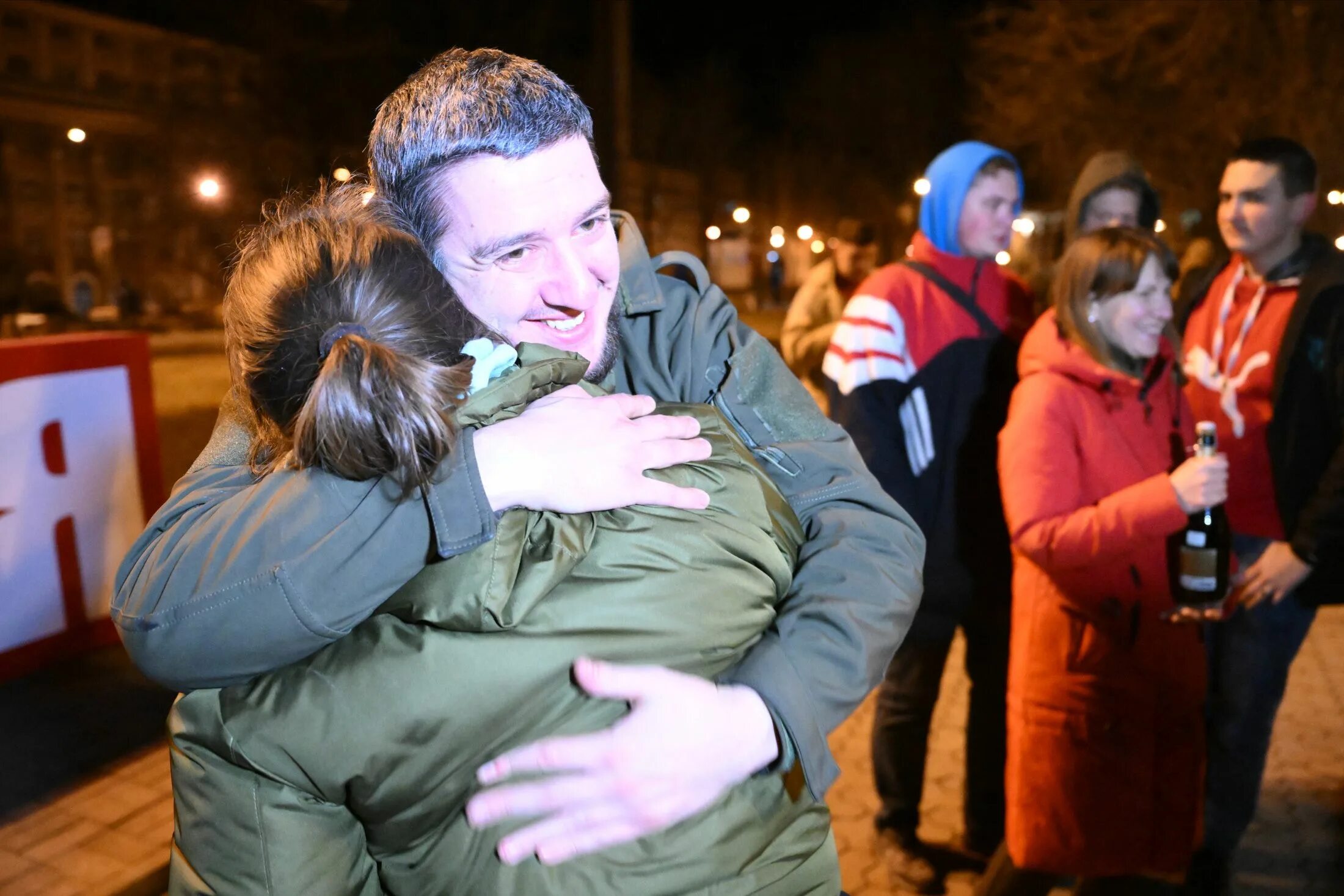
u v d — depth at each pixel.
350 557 0.82
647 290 1.23
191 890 0.89
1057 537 1.99
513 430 0.87
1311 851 2.80
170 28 31.42
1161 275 1.99
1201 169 13.86
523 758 0.84
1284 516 2.50
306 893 0.87
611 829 0.85
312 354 0.83
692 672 0.93
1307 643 4.25
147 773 3.29
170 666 0.84
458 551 0.82
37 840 2.92
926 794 3.13
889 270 2.72
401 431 0.78
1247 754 2.50
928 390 2.61
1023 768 2.12
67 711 3.73
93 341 4.20
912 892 2.63
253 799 0.86
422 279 0.88
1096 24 14.55
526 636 0.85
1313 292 2.45
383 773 0.85
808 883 1.04
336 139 30.78
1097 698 2.02
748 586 0.95
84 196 31.09
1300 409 2.45
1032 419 2.08
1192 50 13.02
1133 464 2.04
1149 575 1.97
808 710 0.94
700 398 1.22
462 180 0.98
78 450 4.16
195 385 13.28
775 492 1.06
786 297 32.16
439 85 1.00
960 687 3.92
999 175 2.61
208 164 31.77
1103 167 2.83
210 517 0.87
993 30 16.58
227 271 0.95
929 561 2.63
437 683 0.83
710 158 34.72
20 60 29.91
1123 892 2.25
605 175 4.66
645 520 0.90
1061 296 2.09
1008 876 2.23
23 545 3.99
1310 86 12.16
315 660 0.86
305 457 0.83
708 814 0.93
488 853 0.87
